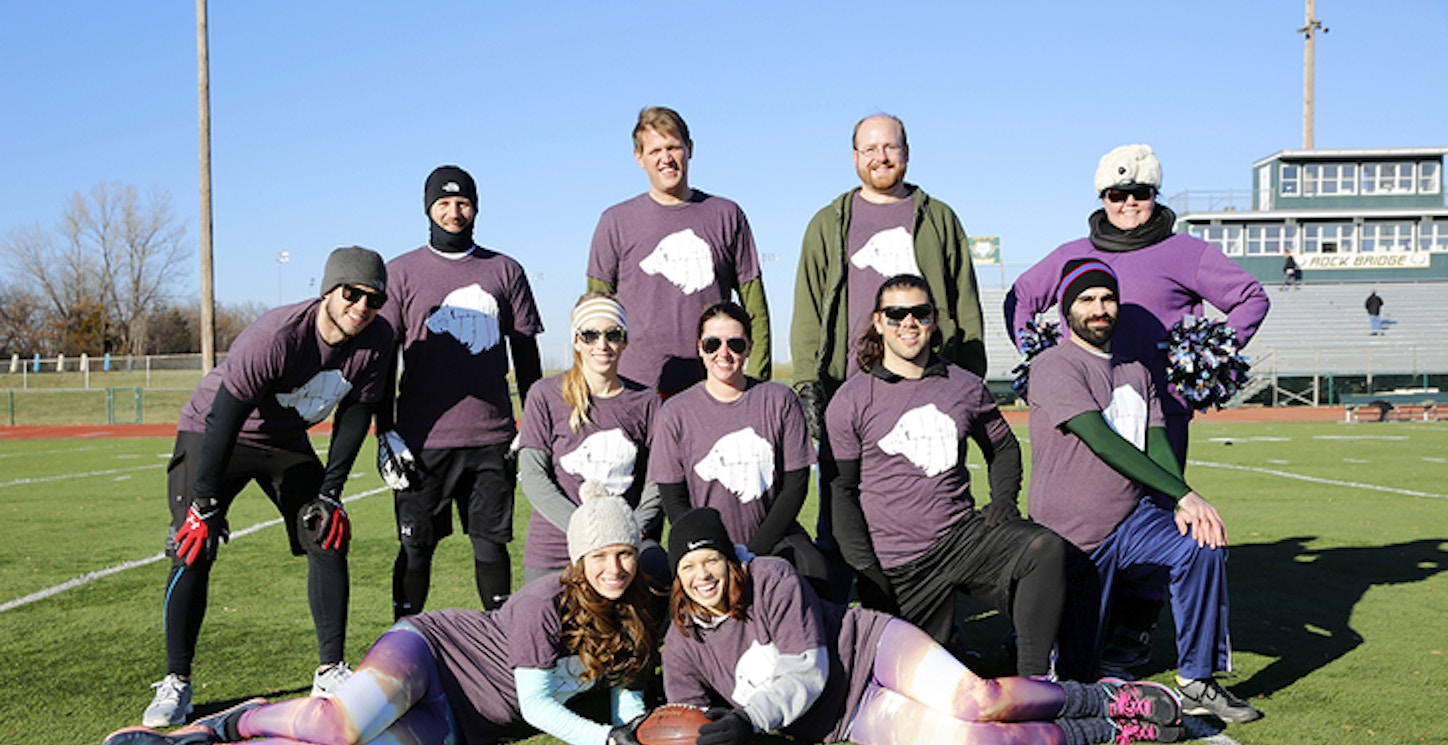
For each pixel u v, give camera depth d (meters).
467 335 4.72
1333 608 5.59
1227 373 4.53
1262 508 9.50
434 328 4.71
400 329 4.75
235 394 4.03
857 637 3.73
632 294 4.86
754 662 3.53
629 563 3.52
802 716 3.67
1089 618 4.10
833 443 4.21
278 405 4.22
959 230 4.91
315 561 4.27
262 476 4.41
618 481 4.37
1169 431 4.70
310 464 4.46
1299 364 33.16
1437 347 33.84
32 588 6.54
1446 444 16.56
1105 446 3.96
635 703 3.74
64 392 34.41
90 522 9.41
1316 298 38.12
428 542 4.75
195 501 4.09
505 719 3.71
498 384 4.82
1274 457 14.56
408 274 4.75
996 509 4.07
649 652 3.65
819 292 4.94
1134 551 4.03
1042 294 5.12
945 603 4.18
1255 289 4.59
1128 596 4.46
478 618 3.75
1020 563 3.89
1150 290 4.74
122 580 6.79
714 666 3.60
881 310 4.11
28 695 4.35
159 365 42.16
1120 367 4.27
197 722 3.53
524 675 3.55
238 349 4.03
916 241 4.79
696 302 4.82
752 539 4.13
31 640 5.26
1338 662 4.58
